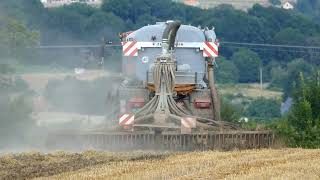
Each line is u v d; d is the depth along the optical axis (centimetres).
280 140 6744
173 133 6556
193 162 5488
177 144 6556
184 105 7312
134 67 7594
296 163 5341
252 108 15638
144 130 6694
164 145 6550
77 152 6278
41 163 5712
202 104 7300
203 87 7450
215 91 7356
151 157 5912
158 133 6562
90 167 5444
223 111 8506
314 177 4844
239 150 6288
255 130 6744
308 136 6794
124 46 7562
